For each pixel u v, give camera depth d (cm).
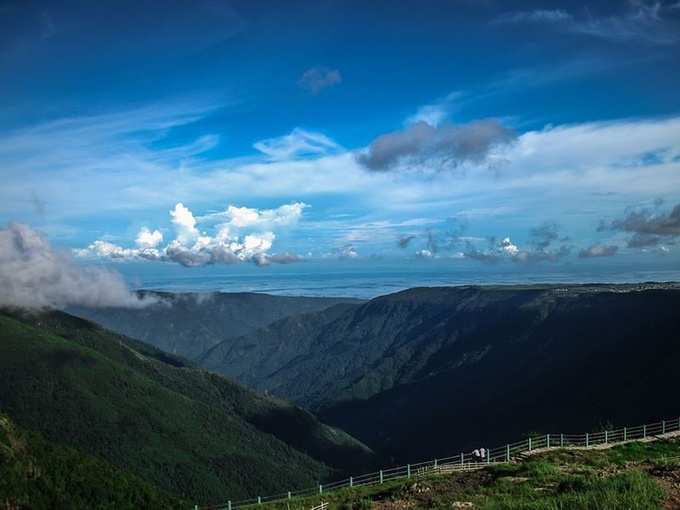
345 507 2009
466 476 2241
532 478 2044
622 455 2514
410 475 2814
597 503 1373
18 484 2711
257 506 2503
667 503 1420
